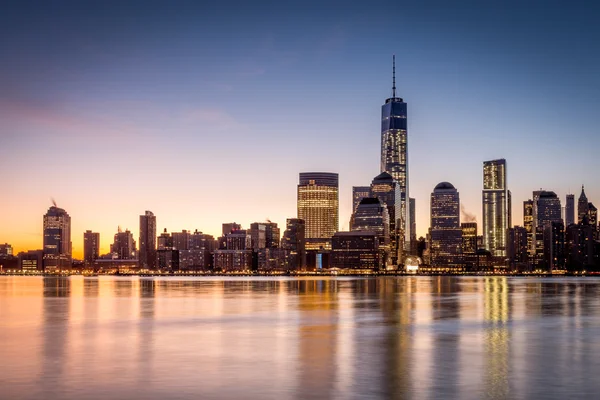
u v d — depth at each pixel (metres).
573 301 179.00
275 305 163.25
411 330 100.31
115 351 76.31
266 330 100.50
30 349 78.19
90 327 105.12
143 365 66.12
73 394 52.62
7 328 103.69
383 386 55.72
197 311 141.50
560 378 59.25
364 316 127.12
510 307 153.50
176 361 68.69
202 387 55.25
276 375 60.66
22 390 54.06
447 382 57.41
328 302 177.62
